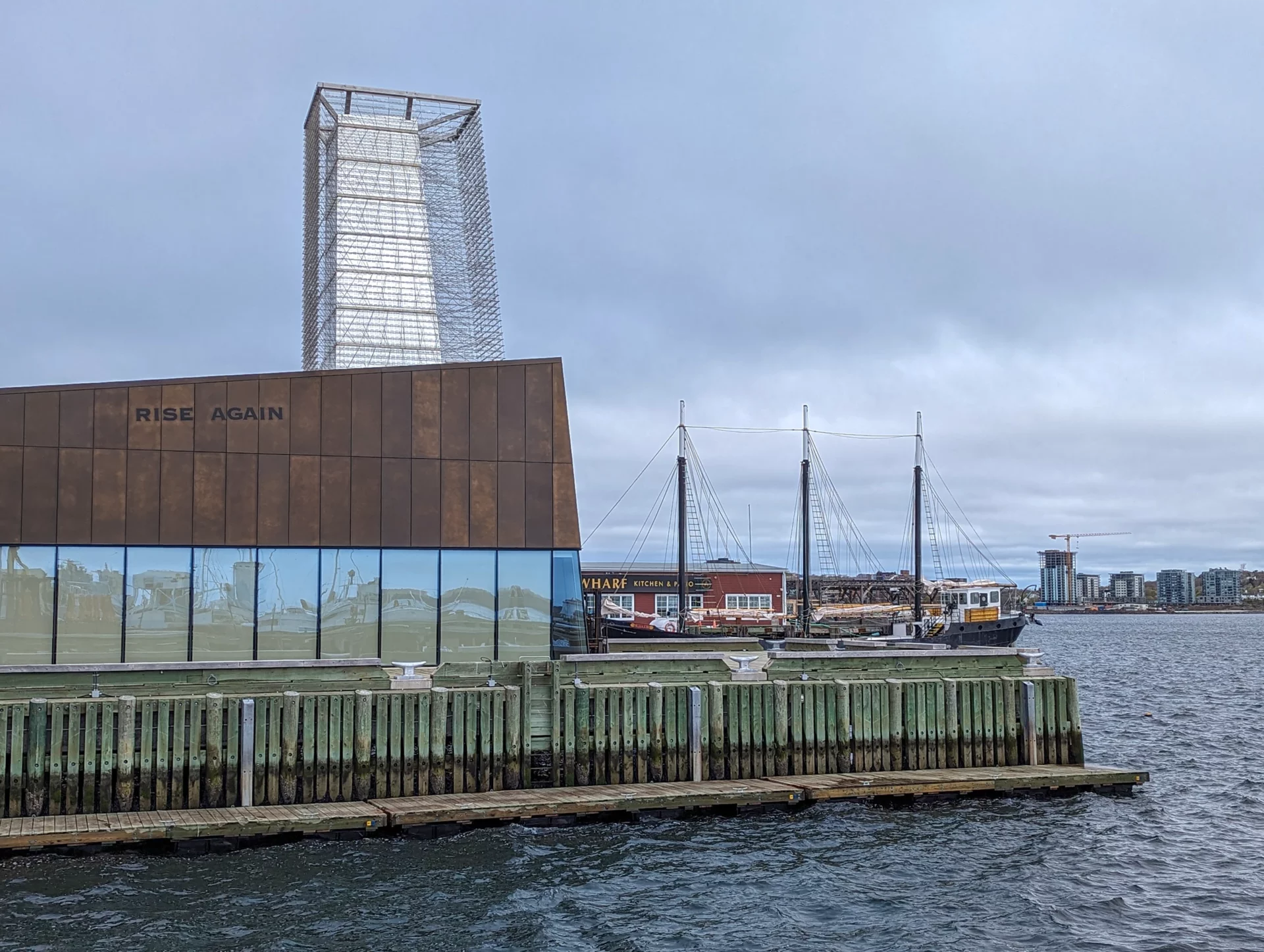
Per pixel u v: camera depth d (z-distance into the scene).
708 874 22.69
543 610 31.23
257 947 18.48
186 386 29.27
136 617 28.47
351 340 58.66
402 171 62.94
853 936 19.75
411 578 30.44
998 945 19.47
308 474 29.97
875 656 29.92
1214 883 23.16
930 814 27.25
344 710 24.81
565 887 21.67
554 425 31.83
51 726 23.02
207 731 23.86
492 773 25.89
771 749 27.98
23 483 27.95
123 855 22.22
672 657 28.36
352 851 23.12
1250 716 55.41
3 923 19.11
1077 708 30.81
